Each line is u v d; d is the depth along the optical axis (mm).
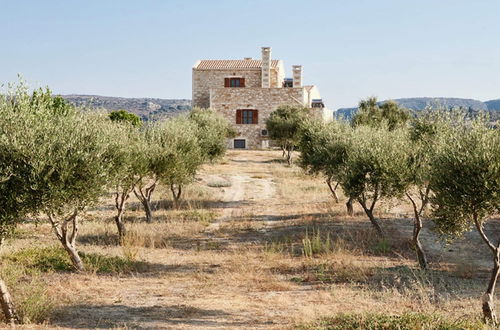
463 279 14078
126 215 26391
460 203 10102
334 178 24141
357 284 13555
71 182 10766
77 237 20781
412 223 23156
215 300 11898
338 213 25781
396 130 20000
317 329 9242
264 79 70312
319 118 31281
